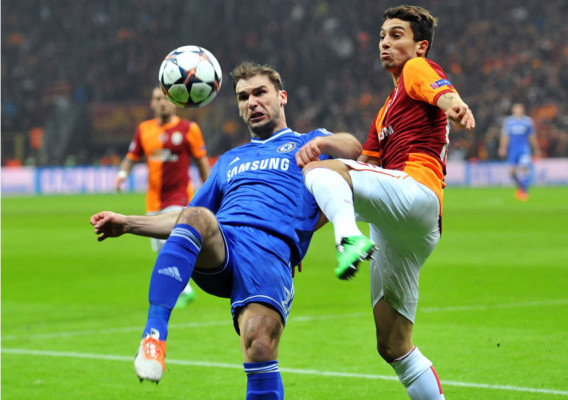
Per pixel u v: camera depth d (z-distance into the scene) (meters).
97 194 64.94
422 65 7.78
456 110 7.20
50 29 83.50
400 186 7.48
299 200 8.12
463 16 76.19
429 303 16.05
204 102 9.09
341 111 71.94
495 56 72.88
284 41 78.44
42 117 77.31
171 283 6.96
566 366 10.89
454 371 10.73
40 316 15.85
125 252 27.23
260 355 7.29
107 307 16.83
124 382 10.70
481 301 16.14
